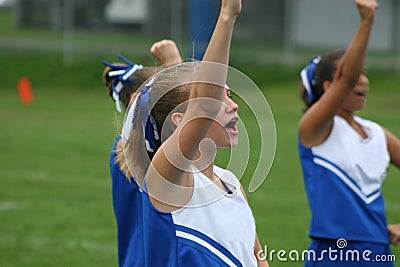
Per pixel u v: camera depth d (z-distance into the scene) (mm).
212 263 6246
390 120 36531
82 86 53344
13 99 46875
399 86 49000
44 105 43875
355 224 9422
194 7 45062
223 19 5613
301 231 17141
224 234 6336
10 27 62188
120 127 6516
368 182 9602
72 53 57938
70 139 31453
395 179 23188
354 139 9625
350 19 56750
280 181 23172
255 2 56531
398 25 54906
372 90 48219
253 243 6602
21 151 28562
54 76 54812
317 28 56594
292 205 19953
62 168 25359
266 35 56312
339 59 10008
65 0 58750
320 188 9523
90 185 22750
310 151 9664
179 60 9352
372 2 8969
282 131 33781
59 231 17484
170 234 6234
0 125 35500
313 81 10258
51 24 59406
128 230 7406
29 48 58844
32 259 15180
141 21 58094
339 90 9211
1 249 15898
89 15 58500
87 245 16281
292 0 55844
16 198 20906
